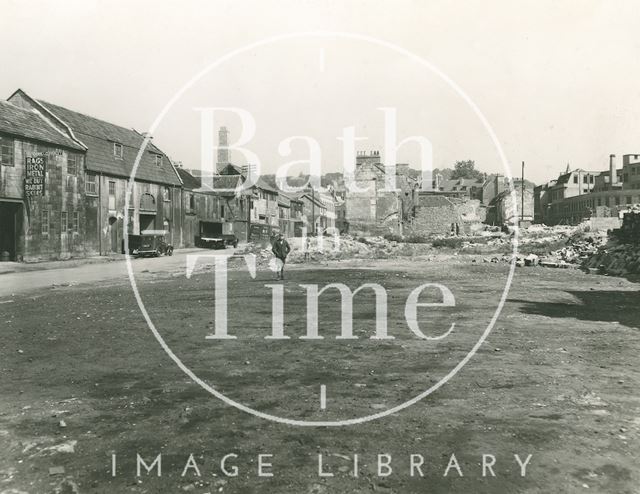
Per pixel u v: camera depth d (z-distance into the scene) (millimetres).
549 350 7105
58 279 19859
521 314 10242
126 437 4211
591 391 5270
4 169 26969
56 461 3789
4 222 28438
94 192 35219
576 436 4129
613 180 72938
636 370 6051
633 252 20359
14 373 6164
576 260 25219
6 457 3869
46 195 29984
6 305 12477
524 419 4512
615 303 11766
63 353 7172
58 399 5188
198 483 3432
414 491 3305
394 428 4344
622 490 3283
